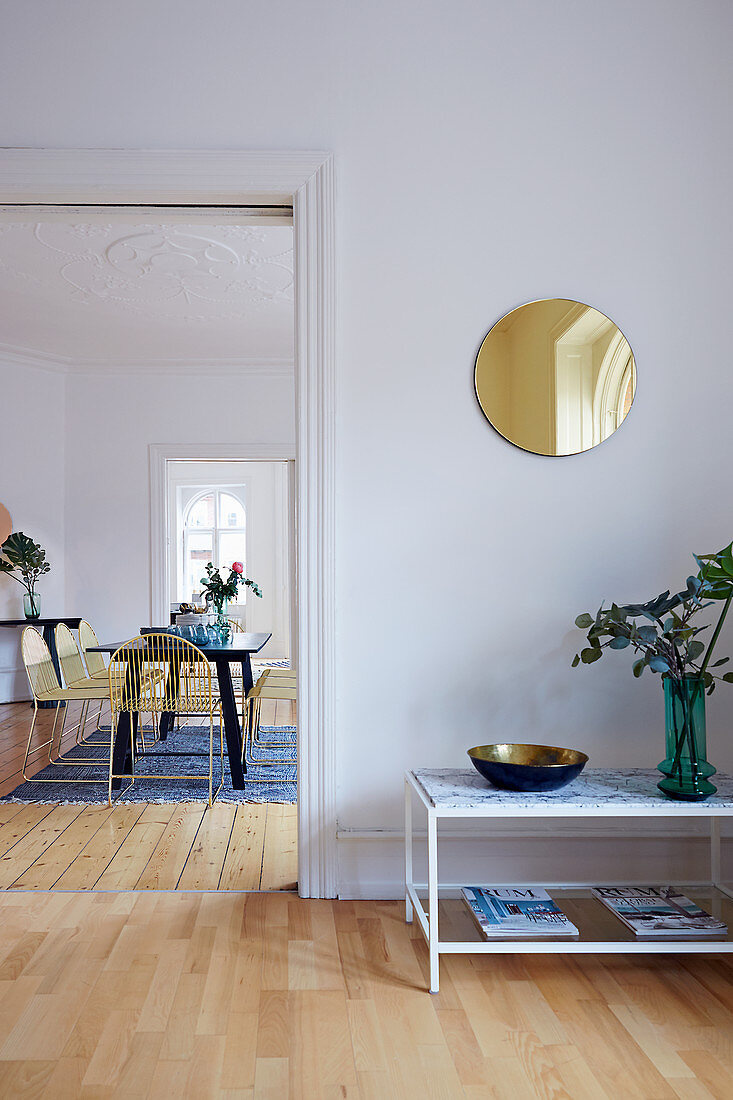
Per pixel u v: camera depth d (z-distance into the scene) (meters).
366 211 3.04
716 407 3.08
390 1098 1.83
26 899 3.01
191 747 5.80
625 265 3.07
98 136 3.00
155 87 3.02
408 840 2.79
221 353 7.72
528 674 3.06
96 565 7.92
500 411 3.04
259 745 5.83
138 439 7.97
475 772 2.79
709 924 2.49
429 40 3.07
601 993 2.34
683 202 3.08
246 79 3.04
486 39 3.08
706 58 3.09
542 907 2.64
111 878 3.24
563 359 3.06
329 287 3.00
